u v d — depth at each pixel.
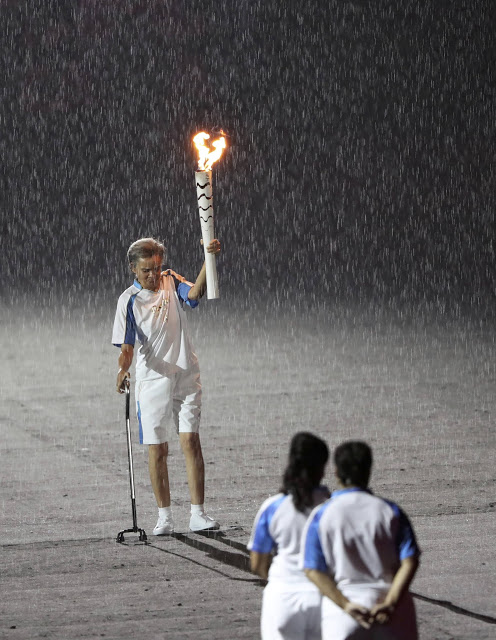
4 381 53.44
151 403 28.67
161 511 28.88
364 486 16.03
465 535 28.03
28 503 32.22
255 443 39.50
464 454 37.53
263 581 24.78
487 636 20.98
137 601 23.39
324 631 15.62
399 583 15.29
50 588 24.34
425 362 57.28
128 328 28.73
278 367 56.12
